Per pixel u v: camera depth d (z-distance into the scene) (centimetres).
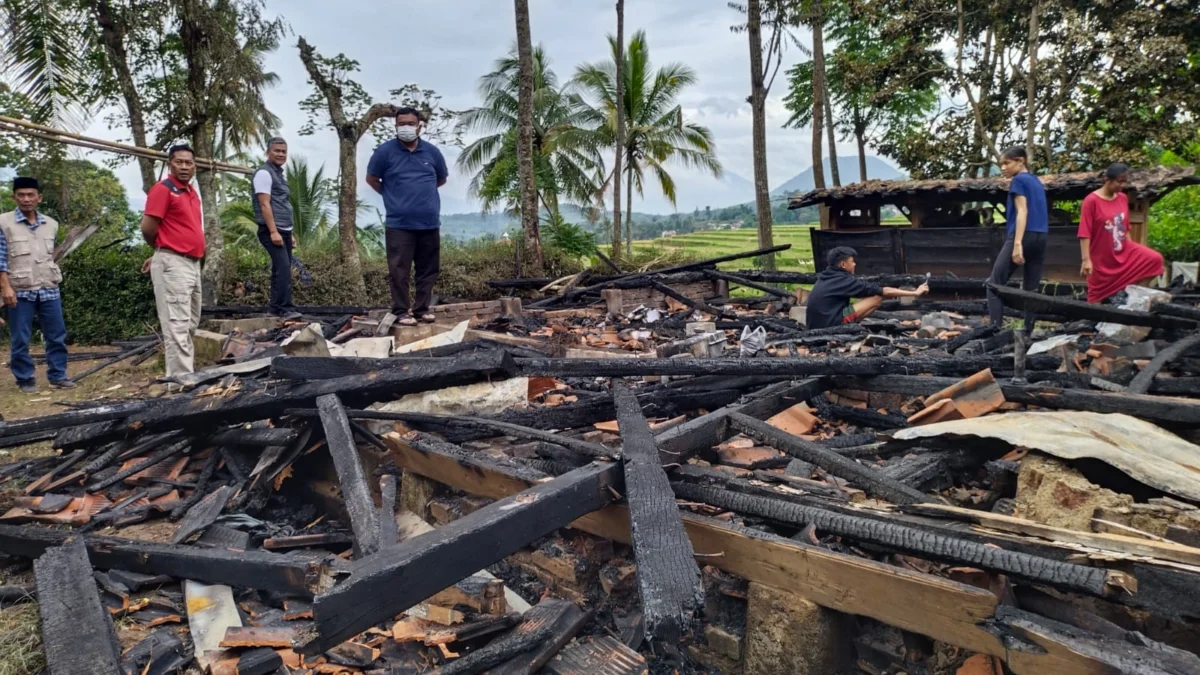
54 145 1103
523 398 435
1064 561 212
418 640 245
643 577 200
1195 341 470
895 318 836
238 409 391
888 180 1334
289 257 824
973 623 202
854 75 1836
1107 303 649
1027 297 521
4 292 637
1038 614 220
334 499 384
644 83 2384
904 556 254
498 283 1230
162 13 1056
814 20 1823
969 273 1119
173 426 412
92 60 1061
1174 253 1659
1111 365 477
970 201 1212
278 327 769
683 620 184
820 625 242
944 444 342
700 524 273
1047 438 296
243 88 1132
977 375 388
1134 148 1517
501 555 232
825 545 260
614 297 1013
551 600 264
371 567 201
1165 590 191
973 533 234
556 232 1938
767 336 662
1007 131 1731
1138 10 1466
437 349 504
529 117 1462
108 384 702
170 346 584
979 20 1694
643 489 257
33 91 852
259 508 385
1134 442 306
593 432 429
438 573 213
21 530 334
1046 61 1528
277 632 249
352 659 239
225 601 280
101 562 312
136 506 375
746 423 347
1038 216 646
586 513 268
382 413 381
